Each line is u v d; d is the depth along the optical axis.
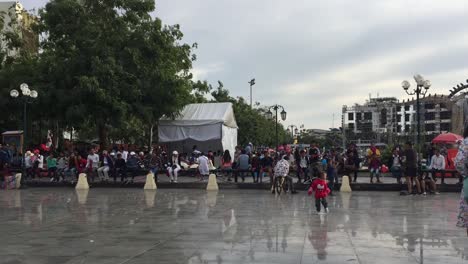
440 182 23.45
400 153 22.44
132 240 9.07
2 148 23.91
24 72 29.61
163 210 14.06
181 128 29.70
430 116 114.56
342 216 12.70
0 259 7.45
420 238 9.30
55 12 28.62
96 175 27.62
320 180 13.62
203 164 24.08
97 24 28.81
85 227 10.73
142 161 27.89
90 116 28.44
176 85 29.11
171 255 7.71
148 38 29.16
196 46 32.88
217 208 14.61
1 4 46.25
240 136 58.53
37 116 29.06
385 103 141.62
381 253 7.86
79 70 27.89
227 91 58.97
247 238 9.27
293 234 9.75
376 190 21.78
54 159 25.20
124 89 27.83
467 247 8.38
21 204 15.72
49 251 8.06
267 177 28.55
